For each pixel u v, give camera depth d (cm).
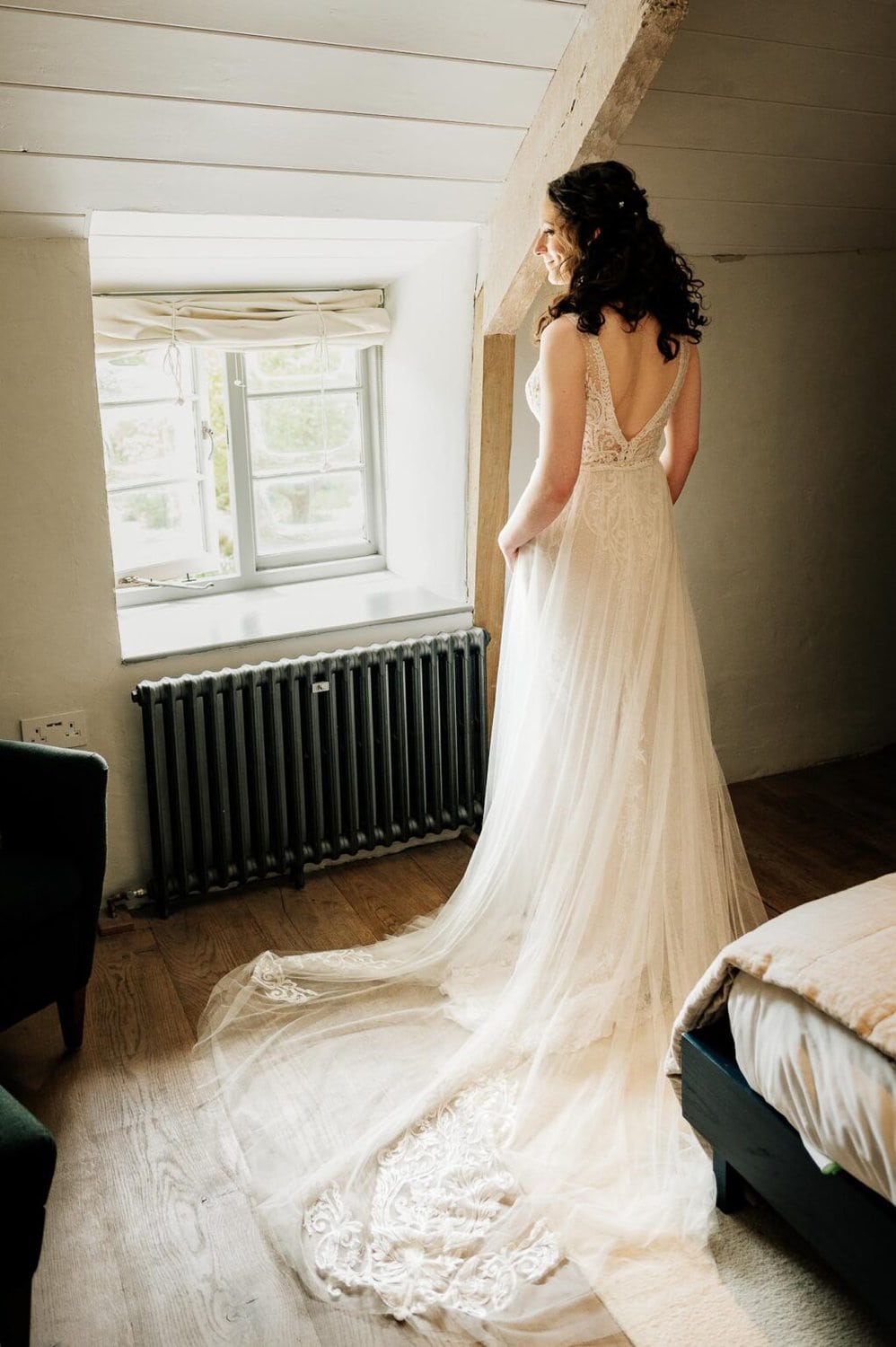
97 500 264
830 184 307
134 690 277
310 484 344
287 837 302
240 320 308
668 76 243
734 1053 185
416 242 290
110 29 196
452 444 311
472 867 272
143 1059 236
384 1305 177
